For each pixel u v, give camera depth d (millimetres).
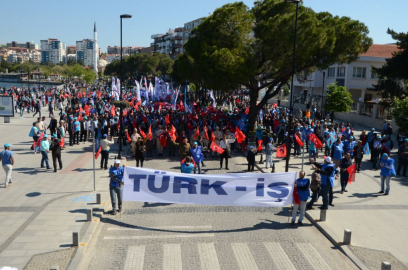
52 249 9703
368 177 17953
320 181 12750
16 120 37969
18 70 178750
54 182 15945
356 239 10695
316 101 54188
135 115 29516
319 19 28516
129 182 12031
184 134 21406
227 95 56531
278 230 11438
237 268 8953
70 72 142500
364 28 28062
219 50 25203
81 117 26344
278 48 25375
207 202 12070
